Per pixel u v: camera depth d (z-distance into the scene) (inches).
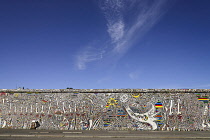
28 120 624.4
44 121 617.6
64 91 625.9
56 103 625.3
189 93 590.2
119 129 587.2
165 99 593.3
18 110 633.6
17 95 642.8
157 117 586.9
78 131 545.3
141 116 590.9
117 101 605.0
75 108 615.5
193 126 573.9
